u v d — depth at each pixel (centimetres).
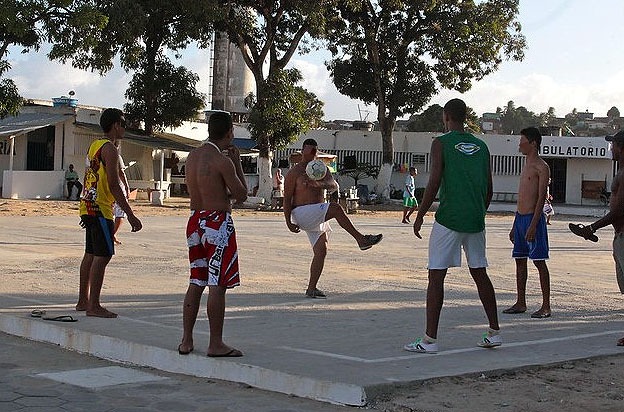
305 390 623
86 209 884
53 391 630
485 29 4544
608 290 1311
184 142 4456
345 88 4872
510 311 1030
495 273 1500
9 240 1783
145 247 1725
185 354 703
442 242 736
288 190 1074
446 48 4506
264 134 3866
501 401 609
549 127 5925
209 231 695
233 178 695
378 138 5691
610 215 849
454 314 994
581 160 5688
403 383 627
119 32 3203
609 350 796
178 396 625
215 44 5812
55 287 1116
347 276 1357
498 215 4162
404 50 4681
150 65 4081
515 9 4659
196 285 705
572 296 1219
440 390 631
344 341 797
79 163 3969
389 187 4847
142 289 1122
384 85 4853
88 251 910
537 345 812
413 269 1496
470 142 738
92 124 4034
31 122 3822
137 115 4194
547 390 646
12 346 797
